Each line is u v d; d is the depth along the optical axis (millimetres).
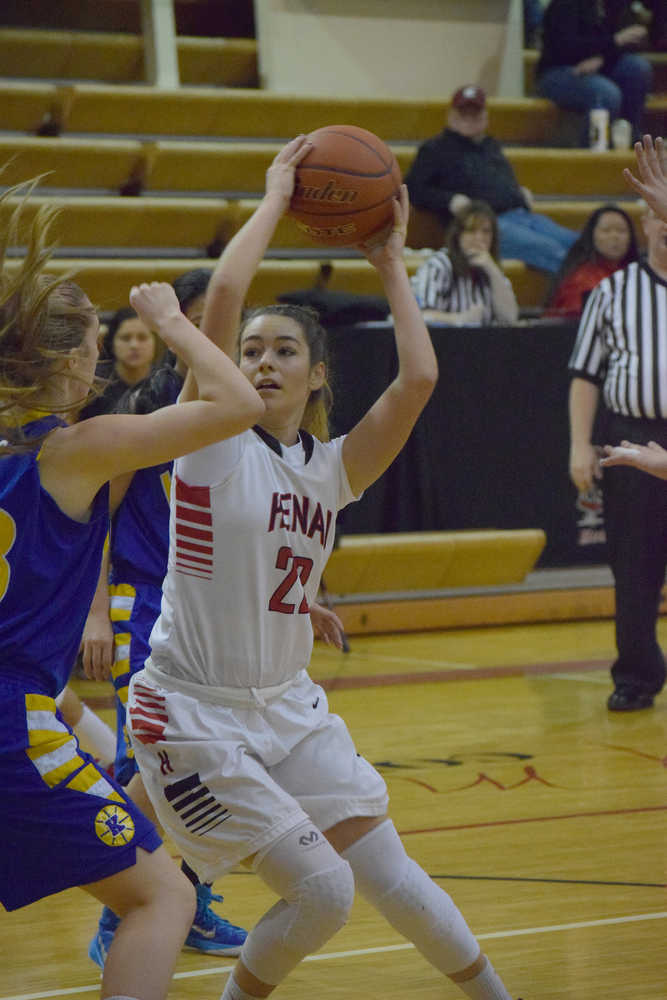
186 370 6023
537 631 14141
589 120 19562
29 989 5242
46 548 3746
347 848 4395
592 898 6176
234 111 18312
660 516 9992
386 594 14055
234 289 4348
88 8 19578
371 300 13602
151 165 17266
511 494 13789
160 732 4359
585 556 14141
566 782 8352
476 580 14094
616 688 10516
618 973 5254
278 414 4621
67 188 17141
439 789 8242
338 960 5535
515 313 14906
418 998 5109
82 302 4188
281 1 19562
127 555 5996
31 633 3740
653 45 21625
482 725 10008
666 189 6480
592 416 10172
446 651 13070
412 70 20234
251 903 6320
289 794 4441
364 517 13344
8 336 3848
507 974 5262
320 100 18672
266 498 4422
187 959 5613
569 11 19656
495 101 19625
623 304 9789
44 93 17375
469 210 14820
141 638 5863
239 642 4395
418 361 4691
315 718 4547
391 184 4832
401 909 4340
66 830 3693
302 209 4805
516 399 13719
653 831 7254
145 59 19047
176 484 4457
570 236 17297
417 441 13375
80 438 3779
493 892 6285
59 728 3779
